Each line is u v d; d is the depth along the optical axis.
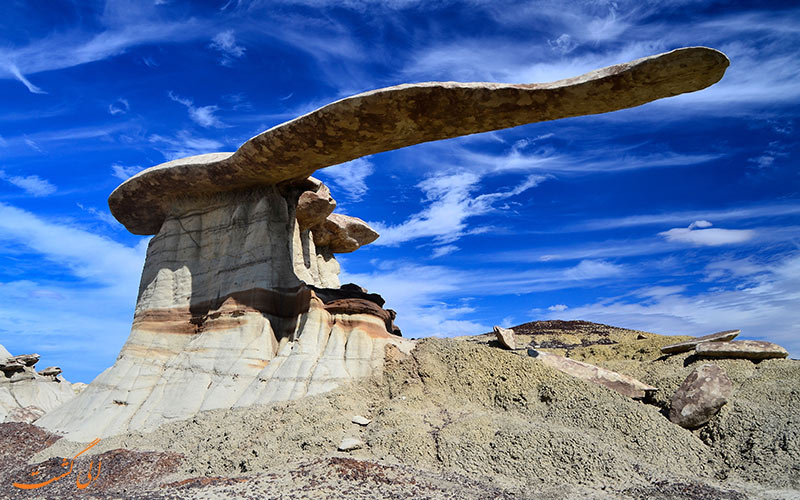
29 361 26.69
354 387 17.95
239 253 21.67
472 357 18.70
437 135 17.41
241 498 11.51
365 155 18.94
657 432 14.95
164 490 12.56
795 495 12.09
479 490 12.27
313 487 11.91
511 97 15.39
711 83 14.42
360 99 16.08
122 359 21.25
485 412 16.39
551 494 12.14
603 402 16.16
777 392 16.12
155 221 25.34
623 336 28.44
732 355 18.69
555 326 32.28
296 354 18.89
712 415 15.72
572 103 15.37
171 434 16.77
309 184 23.28
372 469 12.86
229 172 20.86
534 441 14.05
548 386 16.98
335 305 20.77
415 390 17.52
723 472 13.83
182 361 20.09
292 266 22.06
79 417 19.47
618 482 12.75
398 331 25.20
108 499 12.54
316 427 15.31
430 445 14.34
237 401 17.88
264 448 14.52
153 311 22.14
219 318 20.53
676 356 19.92
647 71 14.00
